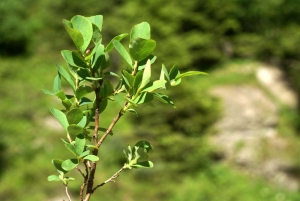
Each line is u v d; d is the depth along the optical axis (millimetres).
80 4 24297
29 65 22984
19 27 24047
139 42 1735
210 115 16406
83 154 1754
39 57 23719
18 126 18609
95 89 1835
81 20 1750
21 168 16219
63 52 1773
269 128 17422
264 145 16922
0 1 24547
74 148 1755
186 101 15898
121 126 17453
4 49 23859
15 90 20766
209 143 16234
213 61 20281
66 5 24641
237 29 20750
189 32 20312
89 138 1919
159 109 15719
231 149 16672
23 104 19875
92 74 1812
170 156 15453
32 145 17688
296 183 16391
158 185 15016
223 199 14891
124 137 16531
